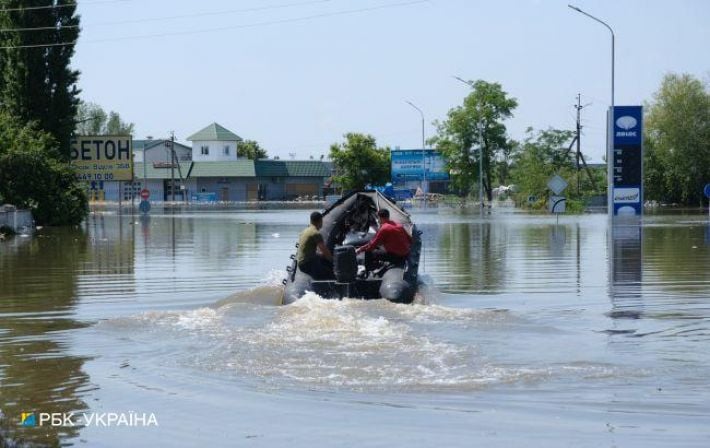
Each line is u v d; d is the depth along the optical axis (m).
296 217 53.31
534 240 30.09
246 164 110.00
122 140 52.19
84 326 12.34
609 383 8.62
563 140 79.38
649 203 84.94
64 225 43.78
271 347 10.19
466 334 11.07
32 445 7.00
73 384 8.80
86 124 131.38
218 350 10.14
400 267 14.37
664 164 80.19
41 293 16.39
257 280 18.38
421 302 13.66
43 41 49.25
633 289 16.22
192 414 7.73
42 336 11.50
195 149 122.88
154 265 22.00
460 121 84.06
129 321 12.23
